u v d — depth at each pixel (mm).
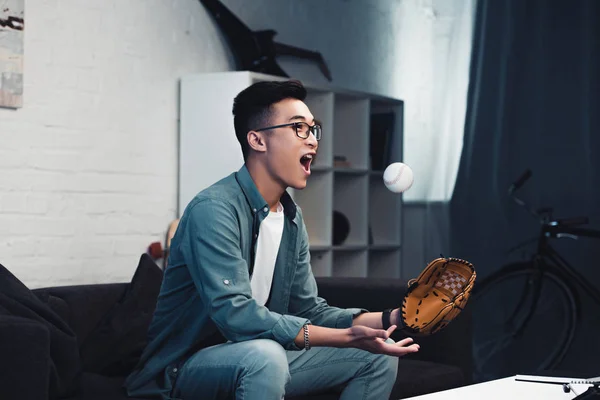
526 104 5469
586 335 5145
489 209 5535
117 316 2885
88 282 3652
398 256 5051
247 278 2248
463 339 3074
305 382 2453
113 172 3756
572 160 5332
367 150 4820
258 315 2188
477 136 5578
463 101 5621
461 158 5621
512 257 5473
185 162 4012
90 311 2963
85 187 3639
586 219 4836
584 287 4953
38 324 2152
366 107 4816
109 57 3736
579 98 5324
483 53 5570
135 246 3852
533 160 5441
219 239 2236
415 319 2154
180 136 4035
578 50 5336
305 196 4566
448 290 2172
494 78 5543
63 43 3549
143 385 2389
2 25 3271
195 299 2350
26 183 3414
